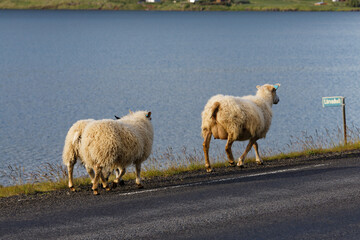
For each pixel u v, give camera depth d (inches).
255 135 447.5
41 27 6771.7
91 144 345.4
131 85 1910.7
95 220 281.3
